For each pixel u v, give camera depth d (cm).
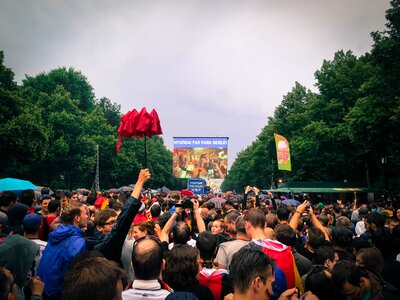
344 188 3925
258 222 405
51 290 380
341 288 308
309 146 4388
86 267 199
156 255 298
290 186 3991
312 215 619
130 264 475
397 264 453
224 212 1152
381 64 2794
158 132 449
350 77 4281
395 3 2781
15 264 375
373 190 3794
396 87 2803
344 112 4184
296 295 277
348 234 518
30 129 3816
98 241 401
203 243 415
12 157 3688
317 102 4472
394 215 1027
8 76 3912
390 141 2938
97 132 6334
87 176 6006
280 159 2180
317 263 454
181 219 693
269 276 245
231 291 362
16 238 391
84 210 440
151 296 287
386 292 350
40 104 5412
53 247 396
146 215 960
